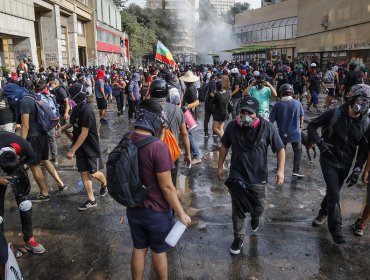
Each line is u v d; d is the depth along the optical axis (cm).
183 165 742
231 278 366
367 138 401
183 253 411
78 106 495
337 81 1617
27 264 392
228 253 411
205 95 1041
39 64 2739
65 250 420
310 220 490
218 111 823
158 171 284
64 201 560
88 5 3750
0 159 327
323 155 424
